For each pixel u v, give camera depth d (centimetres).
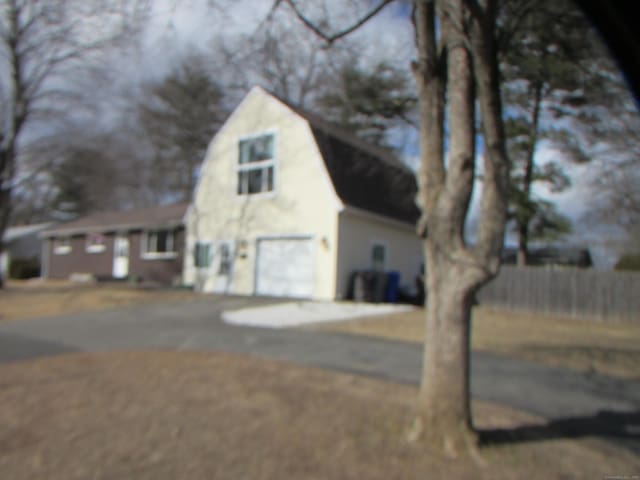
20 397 525
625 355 859
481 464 377
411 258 2053
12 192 2105
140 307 1384
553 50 637
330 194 1559
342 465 365
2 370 651
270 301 1512
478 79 415
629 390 629
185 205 2469
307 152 1628
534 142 1435
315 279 1577
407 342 902
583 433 468
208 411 482
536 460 391
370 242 1733
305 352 798
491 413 518
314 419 465
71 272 2722
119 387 566
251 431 430
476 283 402
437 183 434
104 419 457
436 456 386
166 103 1627
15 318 1200
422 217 434
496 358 812
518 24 503
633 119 922
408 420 466
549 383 660
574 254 2309
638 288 1398
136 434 420
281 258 1678
